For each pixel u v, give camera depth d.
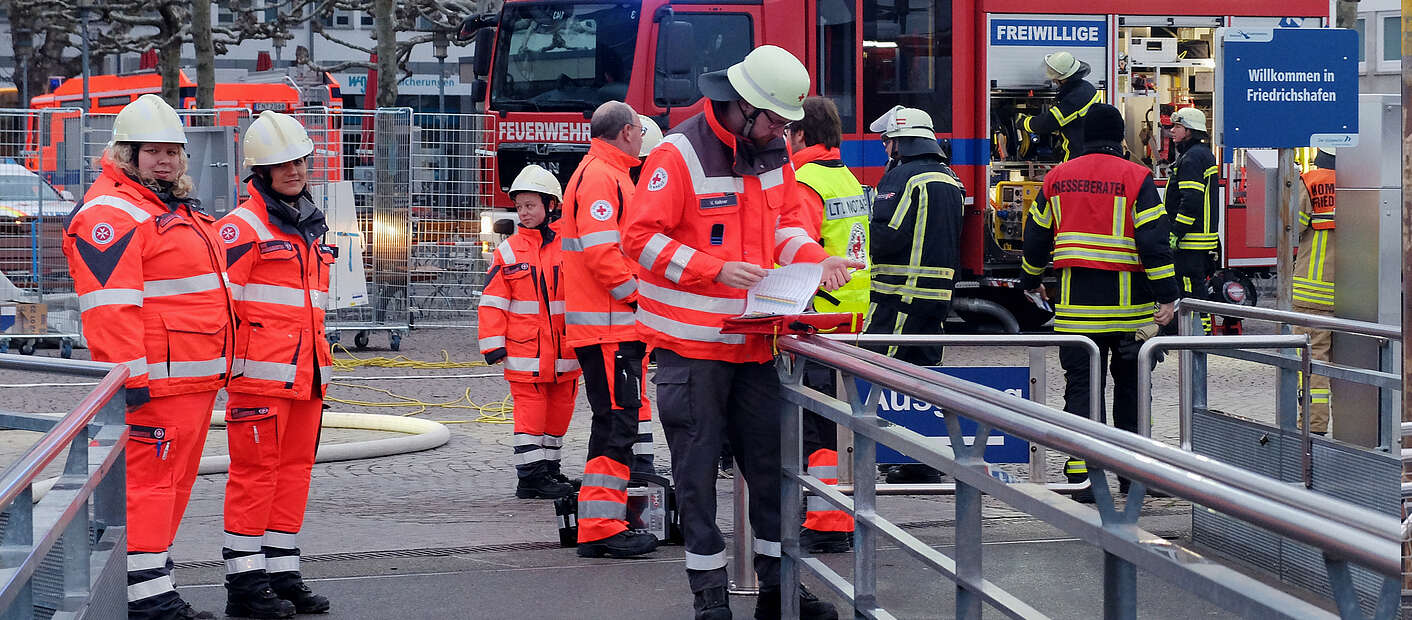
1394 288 7.32
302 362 5.97
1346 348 6.95
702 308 5.32
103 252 5.35
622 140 6.82
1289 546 6.04
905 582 5.81
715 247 5.30
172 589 5.66
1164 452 2.72
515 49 16.22
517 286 8.57
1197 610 3.69
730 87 5.18
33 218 15.38
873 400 4.67
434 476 9.43
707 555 5.41
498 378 14.40
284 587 6.07
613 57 15.88
